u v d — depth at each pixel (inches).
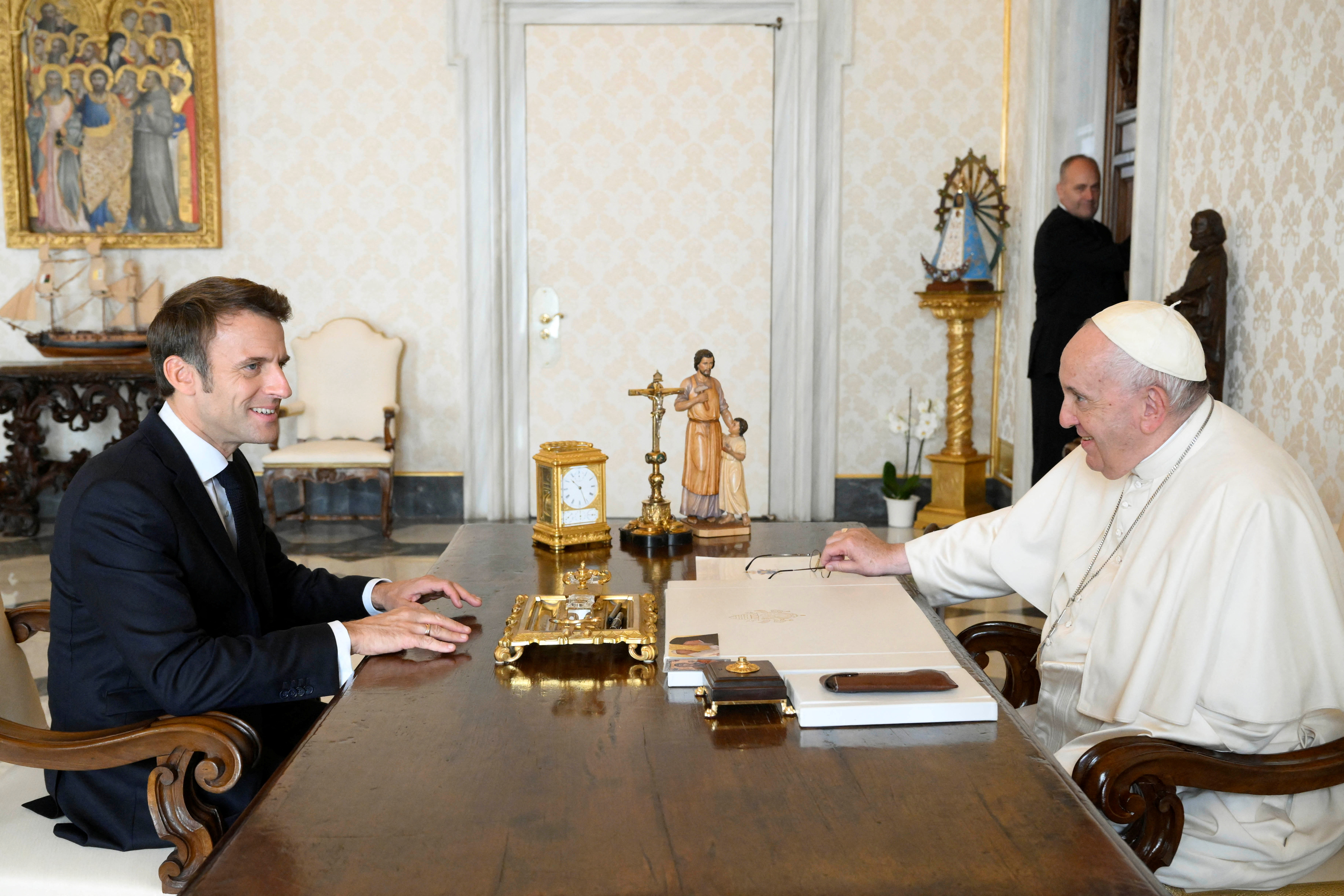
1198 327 160.9
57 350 265.1
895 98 271.0
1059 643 90.0
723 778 55.0
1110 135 238.7
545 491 106.6
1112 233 239.0
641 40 269.9
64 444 284.0
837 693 63.1
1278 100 147.9
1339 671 75.8
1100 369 82.3
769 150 272.8
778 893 44.6
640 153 273.6
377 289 278.5
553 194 274.8
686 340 279.3
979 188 270.5
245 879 45.8
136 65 270.5
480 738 60.2
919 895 44.5
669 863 46.9
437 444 283.9
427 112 272.8
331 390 274.2
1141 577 81.9
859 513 284.5
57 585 79.6
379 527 276.7
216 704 73.2
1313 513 79.0
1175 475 84.4
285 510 286.7
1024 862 47.0
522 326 278.4
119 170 273.3
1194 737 73.4
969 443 271.6
